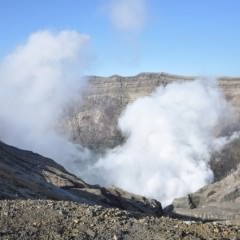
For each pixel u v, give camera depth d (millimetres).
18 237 19516
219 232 21391
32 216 22141
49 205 24141
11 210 22797
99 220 22109
